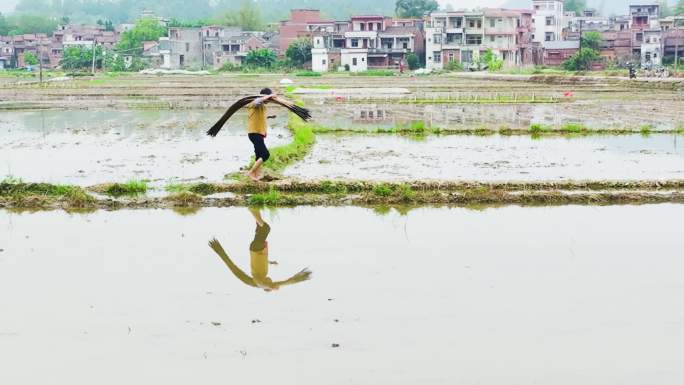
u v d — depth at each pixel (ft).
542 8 379.55
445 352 20.83
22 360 20.53
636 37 314.96
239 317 23.59
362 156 59.11
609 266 28.81
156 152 62.59
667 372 19.53
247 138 72.95
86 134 77.71
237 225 36.76
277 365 20.07
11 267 29.12
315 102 122.62
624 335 21.93
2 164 55.93
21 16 528.22
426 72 285.23
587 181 44.91
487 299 25.03
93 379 19.33
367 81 208.13
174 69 336.49
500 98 126.82
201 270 28.73
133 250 31.81
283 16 608.19
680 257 30.07
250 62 328.08
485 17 309.22
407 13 437.99
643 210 39.99
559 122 86.38
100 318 23.57
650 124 83.30
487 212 39.63
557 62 330.34
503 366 19.94
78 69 345.51
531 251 31.14
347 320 23.22
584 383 18.98
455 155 59.72
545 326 22.63
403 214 39.24
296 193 43.83
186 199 41.83
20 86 180.96
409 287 26.37
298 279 27.50
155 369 19.89
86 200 41.29
